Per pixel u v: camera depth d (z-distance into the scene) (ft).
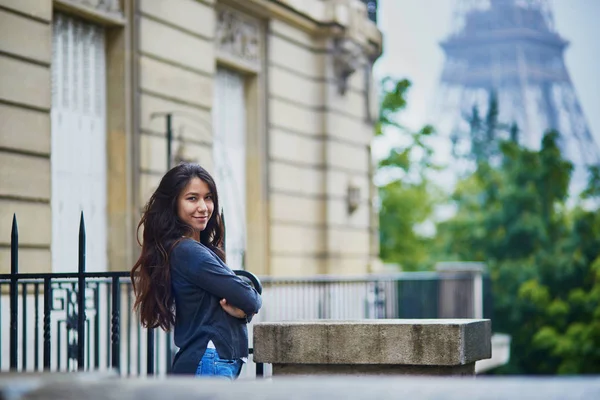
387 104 151.33
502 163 159.02
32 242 42.80
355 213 74.49
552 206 149.28
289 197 66.80
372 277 67.15
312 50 70.44
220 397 11.60
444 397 11.07
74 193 48.06
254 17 63.98
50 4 44.52
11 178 41.93
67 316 35.78
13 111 42.32
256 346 21.33
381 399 11.14
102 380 12.55
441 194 178.81
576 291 136.98
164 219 20.65
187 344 20.03
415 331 20.54
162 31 53.01
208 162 56.08
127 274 22.82
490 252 148.36
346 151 73.51
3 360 40.50
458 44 384.88
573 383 11.17
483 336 21.72
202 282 19.93
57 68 47.21
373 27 76.18
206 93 56.44
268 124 64.80
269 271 64.08
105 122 50.44
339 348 20.88
